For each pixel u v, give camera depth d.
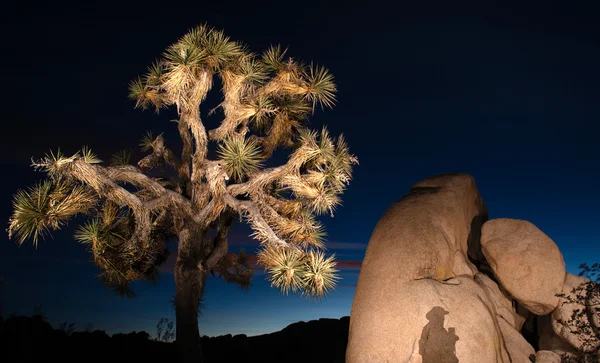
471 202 8.92
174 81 8.02
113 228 8.76
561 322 7.81
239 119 8.84
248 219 8.32
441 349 6.52
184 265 9.03
